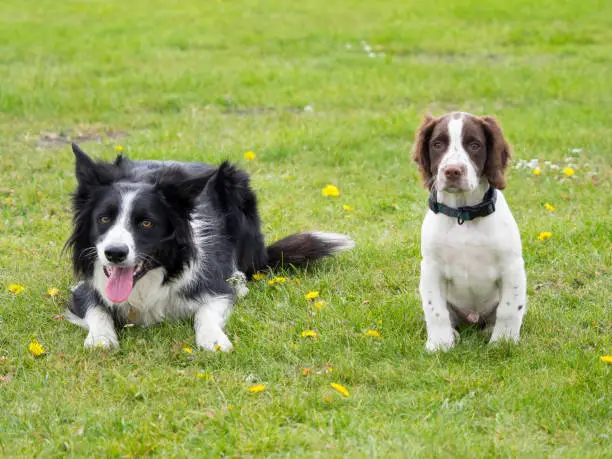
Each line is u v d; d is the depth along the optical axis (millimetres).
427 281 6953
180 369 6672
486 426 5664
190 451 5387
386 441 5379
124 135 14758
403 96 17812
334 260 9242
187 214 7516
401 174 12453
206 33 26312
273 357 6844
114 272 7098
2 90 17109
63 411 5867
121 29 26922
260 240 9266
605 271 8680
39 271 8805
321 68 21000
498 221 6719
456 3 32406
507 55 23281
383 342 7000
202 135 14312
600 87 18359
